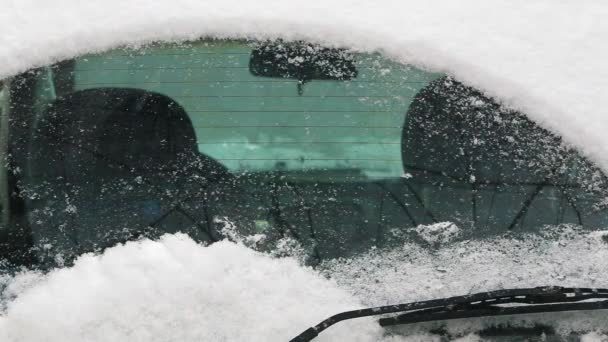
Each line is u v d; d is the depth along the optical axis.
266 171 2.35
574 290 2.01
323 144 2.39
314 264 2.18
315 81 2.51
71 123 2.45
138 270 2.13
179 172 2.34
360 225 2.26
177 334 2.02
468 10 2.70
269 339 2.02
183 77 2.53
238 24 2.62
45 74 2.54
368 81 2.52
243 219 2.26
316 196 2.30
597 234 2.24
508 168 2.36
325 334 2.02
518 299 2.04
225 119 2.44
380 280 2.15
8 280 2.15
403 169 2.35
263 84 2.51
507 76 2.52
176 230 2.24
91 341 2.00
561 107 2.46
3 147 2.41
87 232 2.24
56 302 2.07
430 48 2.57
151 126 2.44
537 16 2.71
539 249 2.21
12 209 2.29
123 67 2.55
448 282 2.14
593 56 2.61
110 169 2.36
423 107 2.46
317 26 2.62
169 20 2.62
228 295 2.08
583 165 2.38
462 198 2.31
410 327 2.05
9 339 2.02
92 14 2.65
